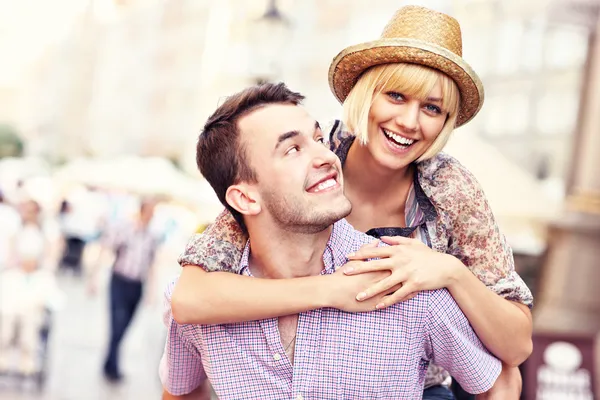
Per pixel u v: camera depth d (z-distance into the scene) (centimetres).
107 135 4834
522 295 186
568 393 455
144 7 4691
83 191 1773
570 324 635
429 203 197
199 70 3825
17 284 658
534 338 464
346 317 168
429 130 189
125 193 1669
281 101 165
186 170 3250
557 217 662
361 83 193
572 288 644
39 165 2786
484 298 170
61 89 5262
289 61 2820
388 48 184
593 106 645
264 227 167
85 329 965
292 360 171
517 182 728
